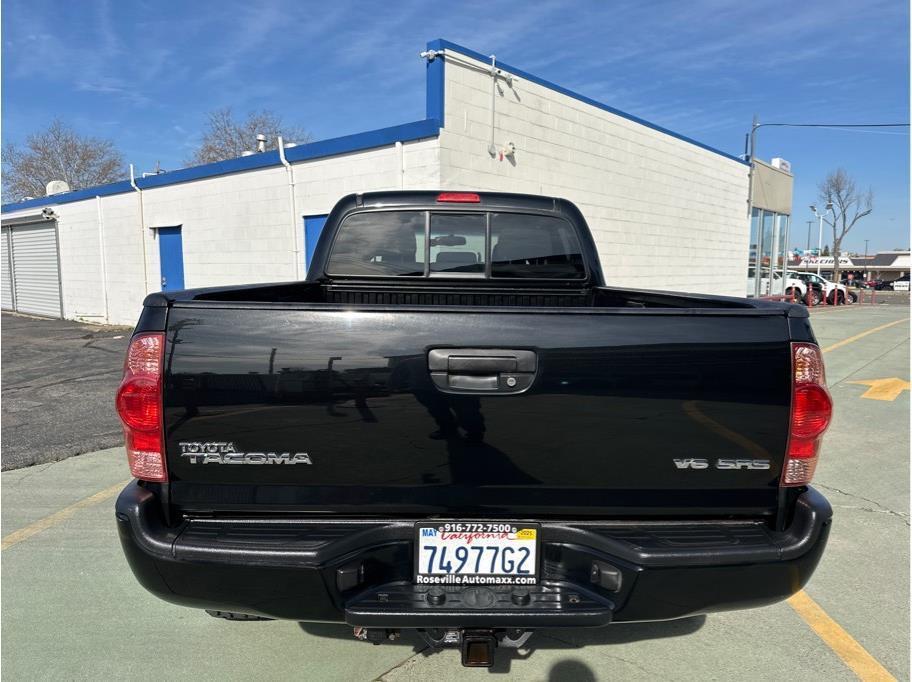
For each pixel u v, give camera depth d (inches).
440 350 79.0
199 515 83.2
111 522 164.2
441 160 359.9
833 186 2014.0
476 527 81.9
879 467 211.9
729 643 112.5
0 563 141.9
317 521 82.7
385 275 149.4
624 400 79.9
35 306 815.7
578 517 83.7
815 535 80.7
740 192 751.7
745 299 100.8
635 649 110.4
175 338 79.5
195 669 104.3
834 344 546.6
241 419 79.6
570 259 152.8
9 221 822.5
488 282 150.7
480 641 80.9
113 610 122.7
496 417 79.4
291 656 108.0
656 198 570.3
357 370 79.0
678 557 78.4
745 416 81.0
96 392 314.0
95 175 1631.4
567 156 452.8
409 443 80.0
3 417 264.4
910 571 140.4
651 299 130.7
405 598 80.3
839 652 110.1
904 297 1916.8
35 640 112.4
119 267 642.8
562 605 79.5
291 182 450.3
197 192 532.4
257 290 122.1
